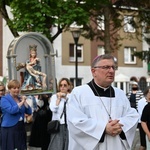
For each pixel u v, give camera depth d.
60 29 17.62
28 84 12.92
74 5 16.66
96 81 4.46
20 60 13.01
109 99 4.44
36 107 10.45
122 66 42.72
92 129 4.23
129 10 23.05
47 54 13.50
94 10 20.58
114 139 4.32
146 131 7.64
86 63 41.03
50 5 16.45
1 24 36.16
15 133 8.30
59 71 39.34
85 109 4.37
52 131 8.12
